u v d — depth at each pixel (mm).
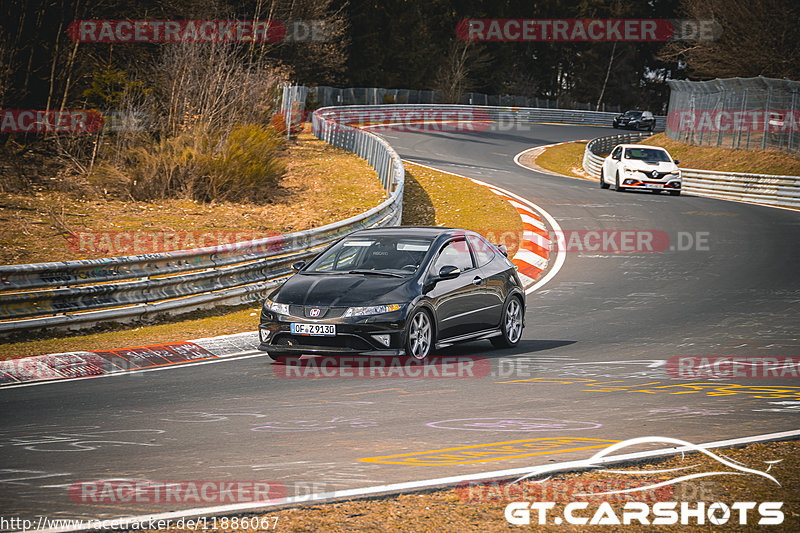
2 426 26531
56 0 105125
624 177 116438
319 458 22609
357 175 115375
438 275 38781
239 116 105500
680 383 33188
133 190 89312
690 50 199500
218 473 21234
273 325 36781
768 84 145625
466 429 25875
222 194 92375
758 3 178875
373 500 19078
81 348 40500
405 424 26531
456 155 171375
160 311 49531
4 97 99688
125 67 115688
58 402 30219
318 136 163000
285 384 33219
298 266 40844
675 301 55094
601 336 44688
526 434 25281
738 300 55000
